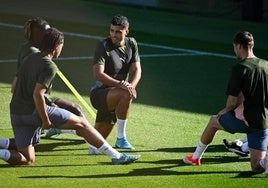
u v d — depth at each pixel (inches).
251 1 2391.7
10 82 1403.8
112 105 1037.8
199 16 2413.9
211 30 2164.1
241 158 1034.1
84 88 1396.4
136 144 1082.7
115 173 948.0
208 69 1631.4
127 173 950.4
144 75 1534.2
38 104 907.4
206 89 1457.9
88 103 1295.5
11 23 2026.3
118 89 1027.9
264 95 945.5
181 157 1031.0
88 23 2106.3
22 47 992.2
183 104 1337.4
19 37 1839.3
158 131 1157.1
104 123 1052.5
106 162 991.0
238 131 958.4
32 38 989.8
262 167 953.5
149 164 991.6
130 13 2353.6
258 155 956.6
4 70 1488.7
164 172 962.1
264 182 936.3
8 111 1214.9
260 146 955.3
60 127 937.5
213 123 966.4
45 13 2231.8
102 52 1035.9
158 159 1016.2
